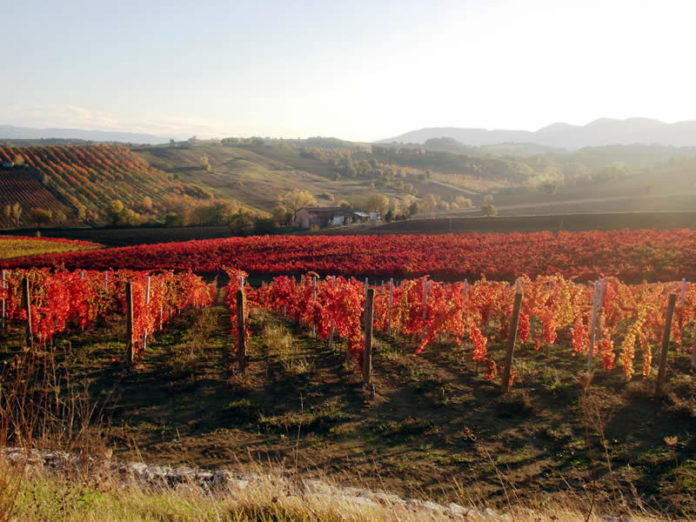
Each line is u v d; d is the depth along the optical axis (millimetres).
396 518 4434
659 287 15328
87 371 11820
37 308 14023
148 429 8938
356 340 11711
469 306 14875
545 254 36094
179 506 4641
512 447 8258
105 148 182750
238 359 11836
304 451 8172
